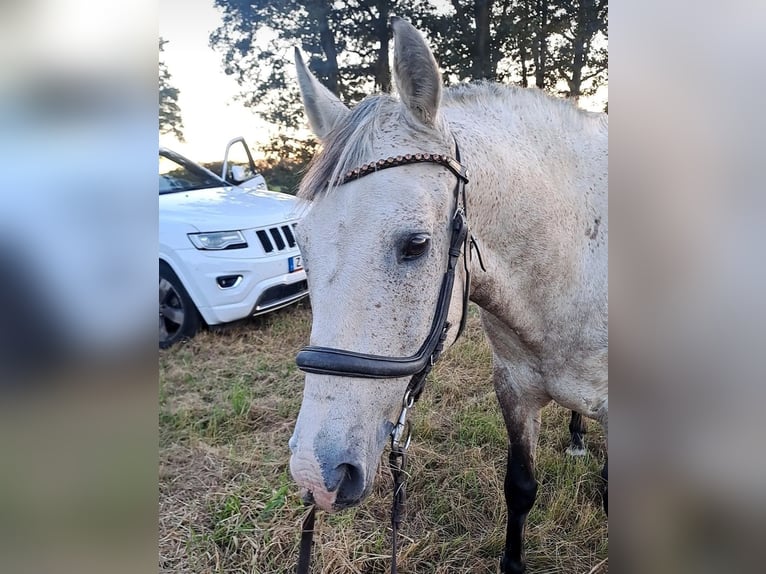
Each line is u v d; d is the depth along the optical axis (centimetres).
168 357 304
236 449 244
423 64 103
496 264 127
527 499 165
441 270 107
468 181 110
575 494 203
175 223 297
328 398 96
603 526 194
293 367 302
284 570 184
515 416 163
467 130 120
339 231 99
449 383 272
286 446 245
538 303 137
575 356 144
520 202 125
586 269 140
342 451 94
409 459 225
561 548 187
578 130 144
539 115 137
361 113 107
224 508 207
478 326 316
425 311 103
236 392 276
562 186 135
